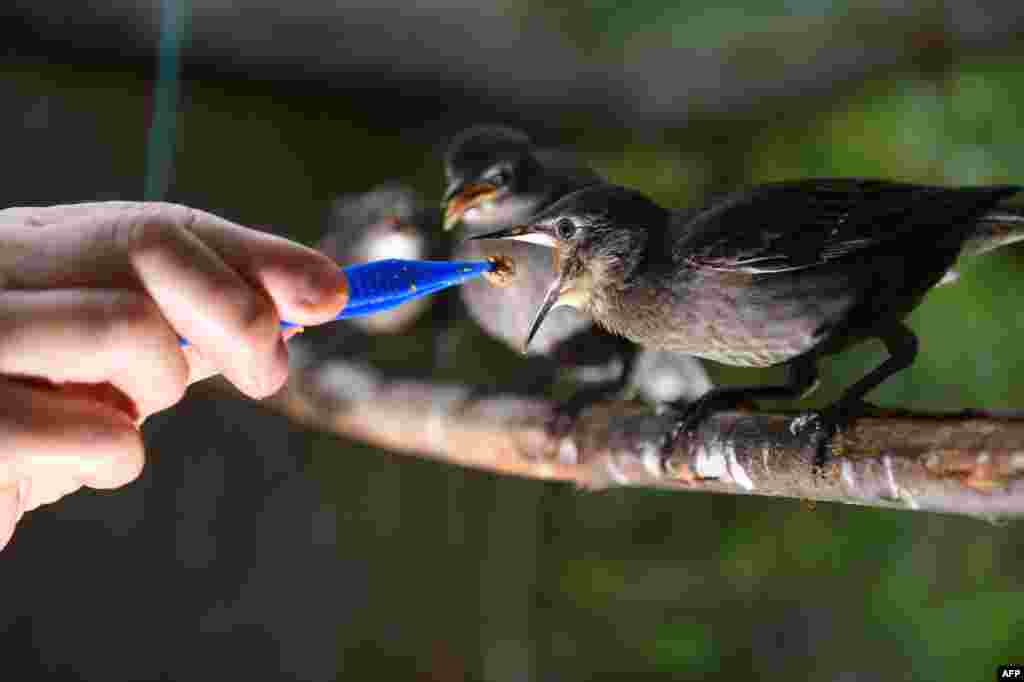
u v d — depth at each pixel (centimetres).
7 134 1106
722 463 451
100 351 236
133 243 240
